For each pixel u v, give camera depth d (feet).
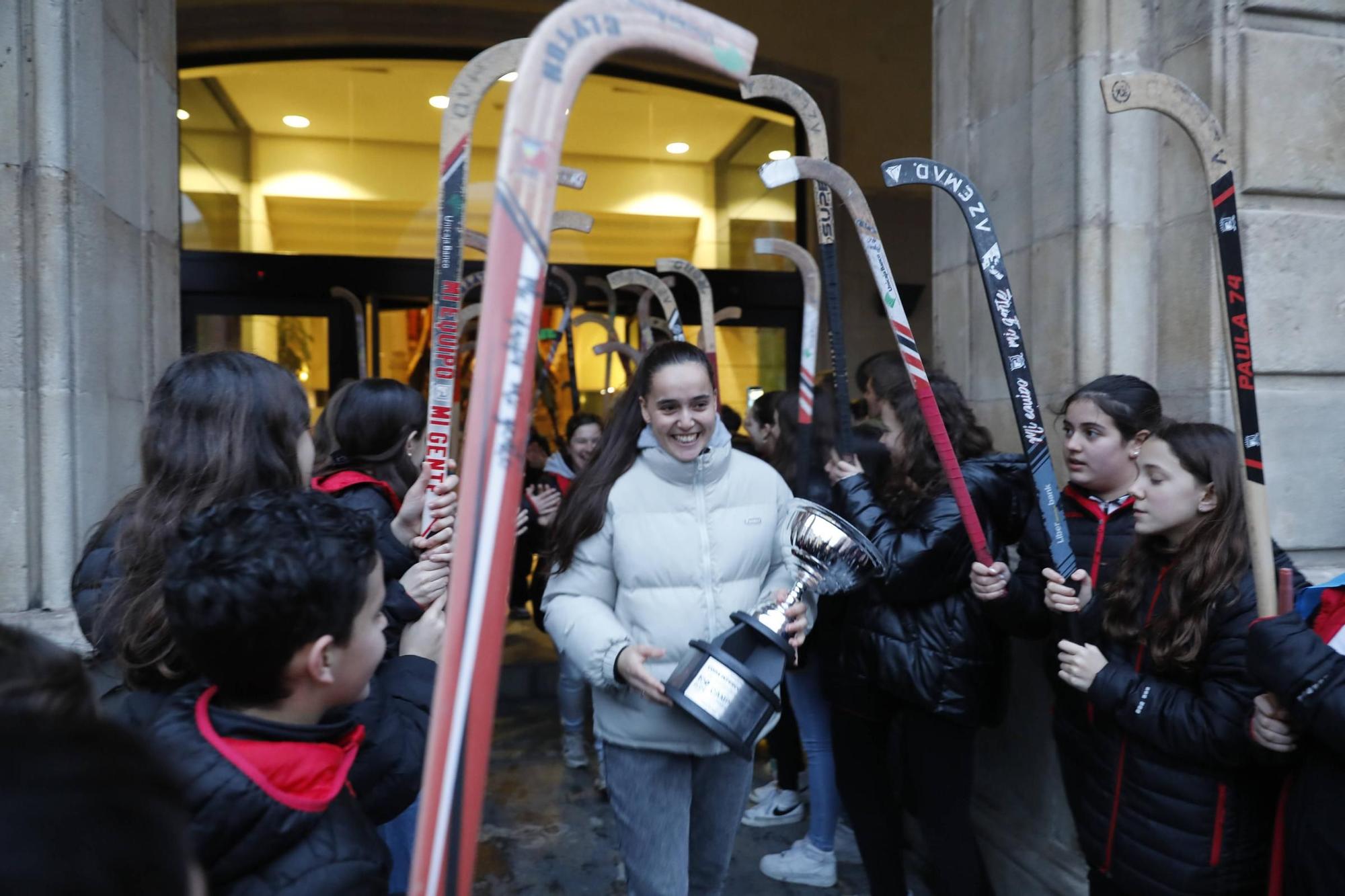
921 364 5.69
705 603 5.79
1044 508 5.39
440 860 2.29
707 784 6.10
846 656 7.22
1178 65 7.01
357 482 5.91
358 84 21.02
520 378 2.28
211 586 2.86
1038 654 7.77
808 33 20.34
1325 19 6.84
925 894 8.52
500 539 2.29
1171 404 7.05
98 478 7.16
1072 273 7.29
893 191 21.11
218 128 20.56
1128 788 5.06
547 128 2.27
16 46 6.49
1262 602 4.36
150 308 8.32
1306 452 6.87
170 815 1.21
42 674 1.90
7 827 1.04
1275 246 6.75
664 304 10.23
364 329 16.81
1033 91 7.82
